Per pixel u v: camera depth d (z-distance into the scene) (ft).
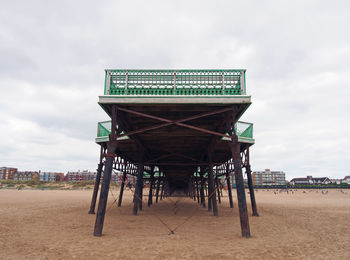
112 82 29.76
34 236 27.04
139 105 28.81
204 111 31.27
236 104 28.27
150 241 24.95
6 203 73.56
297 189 359.05
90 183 377.30
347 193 241.14
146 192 184.85
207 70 29.53
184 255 20.20
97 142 50.78
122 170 58.75
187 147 50.08
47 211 51.67
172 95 27.91
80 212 50.57
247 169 49.26
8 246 22.77
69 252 20.84
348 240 27.35
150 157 58.03
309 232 31.83
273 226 35.88
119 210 54.65
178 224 36.42
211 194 45.62
